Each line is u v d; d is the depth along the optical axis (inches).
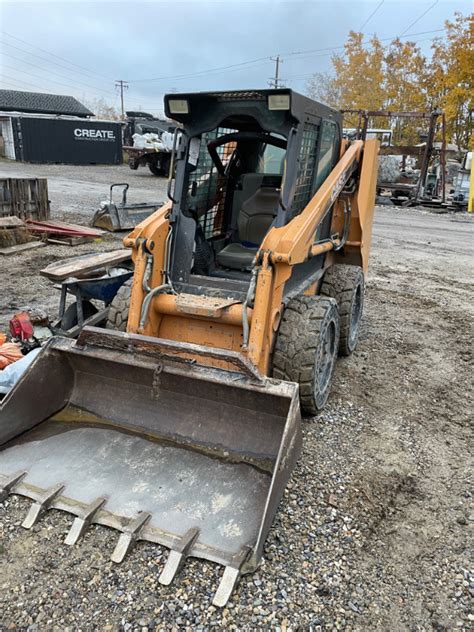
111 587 97.7
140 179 916.6
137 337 124.5
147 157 963.3
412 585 103.5
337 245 191.0
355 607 97.5
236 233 178.5
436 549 113.1
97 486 118.0
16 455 127.0
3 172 896.3
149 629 90.7
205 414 129.9
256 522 108.1
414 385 192.5
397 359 216.1
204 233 169.9
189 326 144.3
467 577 106.0
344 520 119.4
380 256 430.3
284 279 136.8
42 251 372.8
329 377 169.0
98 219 447.8
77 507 112.0
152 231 142.4
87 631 90.2
